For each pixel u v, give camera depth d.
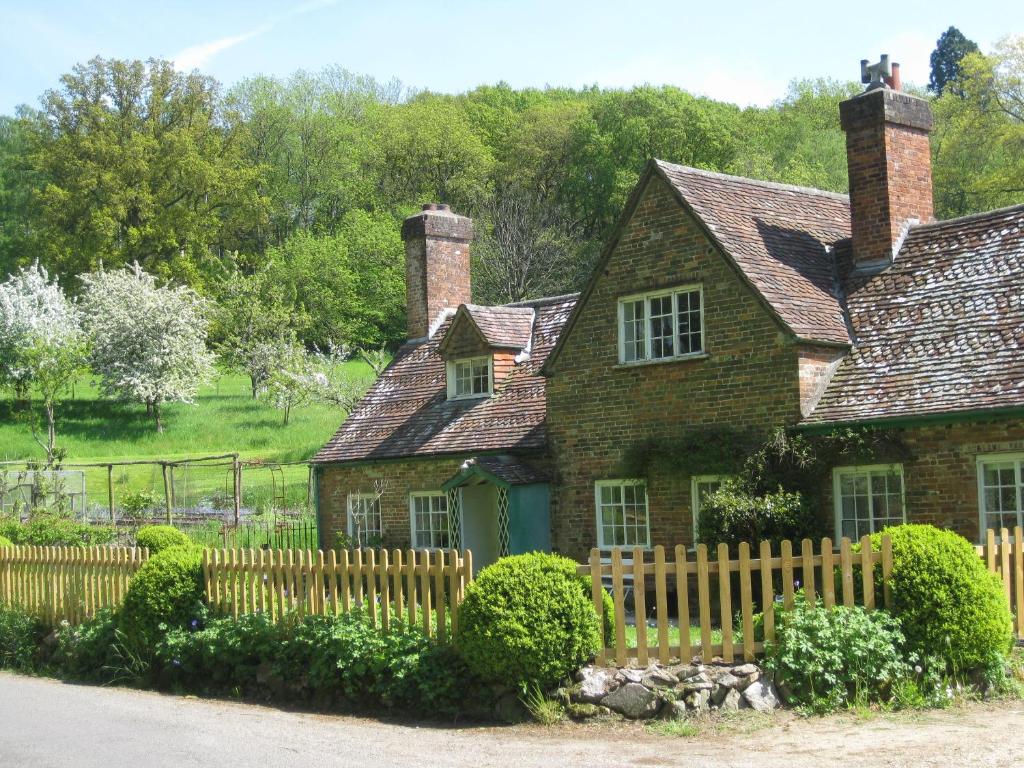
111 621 15.16
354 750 9.66
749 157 62.03
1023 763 8.30
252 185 77.31
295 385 52.41
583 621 10.84
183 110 73.38
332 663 12.03
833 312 17.92
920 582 10.80
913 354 16.44
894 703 10.41
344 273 68.69
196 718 11.52
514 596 10.88
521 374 23.42
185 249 71.19
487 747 9.67
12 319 56.44
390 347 70.81
